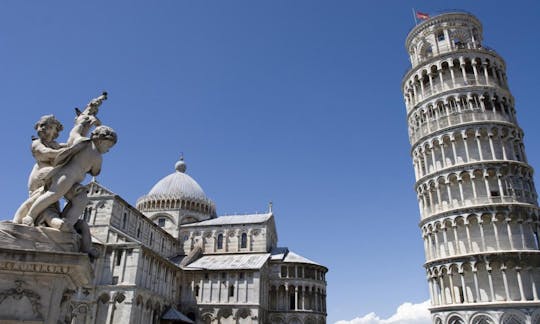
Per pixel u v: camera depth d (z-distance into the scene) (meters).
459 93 62.31
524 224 54.19
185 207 99.00
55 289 9.15
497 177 56.62
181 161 111.62
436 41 69.81
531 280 50.31
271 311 83.44
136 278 61.28
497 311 48.94
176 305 79.00
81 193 10.66
